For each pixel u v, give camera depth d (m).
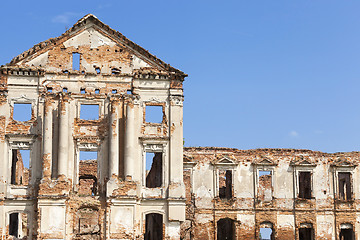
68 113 44.28
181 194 44.34
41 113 44.47
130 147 44.06
